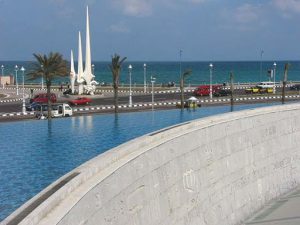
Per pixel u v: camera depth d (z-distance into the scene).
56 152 37.56
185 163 19.75
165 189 17.47
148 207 15.79
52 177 29.83
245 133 26.12
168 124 51.84
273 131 28.91
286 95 84.38
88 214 11.25
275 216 25.23
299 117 31.44
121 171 13.77
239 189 24.95
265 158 27.83
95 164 13.12
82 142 41.81
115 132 46.94
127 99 79.25
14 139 42.97
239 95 84.56
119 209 13.43
